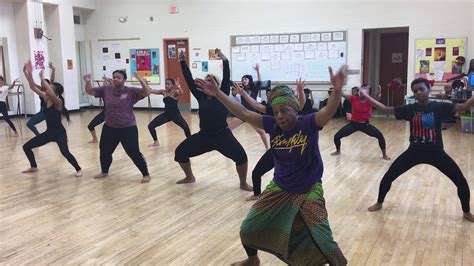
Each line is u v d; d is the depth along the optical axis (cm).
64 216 426
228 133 502
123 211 439
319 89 1219
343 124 1062
